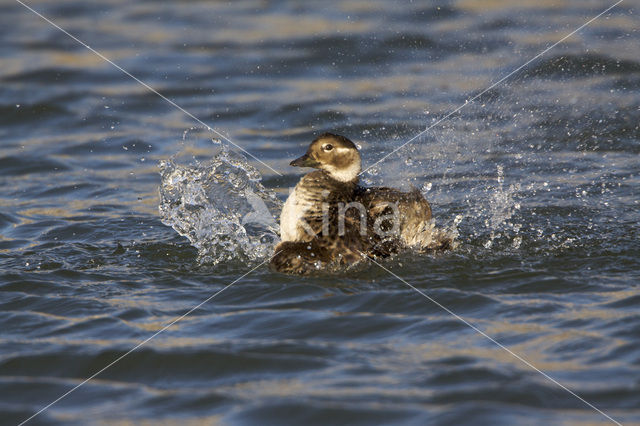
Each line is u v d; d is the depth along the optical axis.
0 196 14.65
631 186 13.92
